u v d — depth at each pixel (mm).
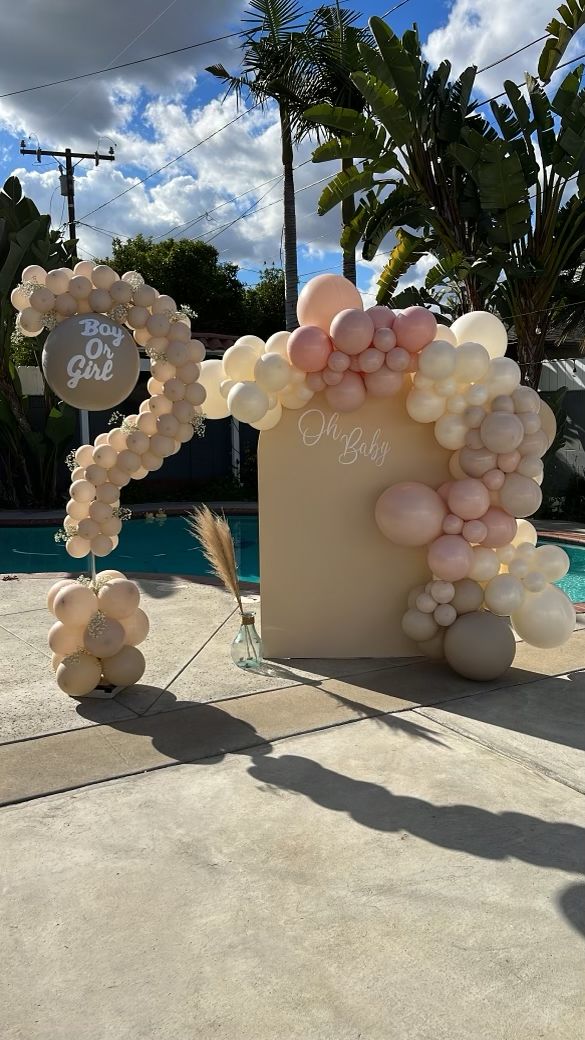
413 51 11914
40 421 16469
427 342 4871
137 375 4434
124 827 3100
